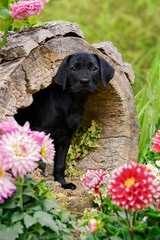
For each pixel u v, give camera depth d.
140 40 6.40
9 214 1.95
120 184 1.80
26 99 2.63
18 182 1.94
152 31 6.54
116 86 3.36
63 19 4.52
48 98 3.23
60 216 2.13
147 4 6.75
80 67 2.99
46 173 3.69
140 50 6.05
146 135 3.82
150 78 4.18
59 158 3.38
